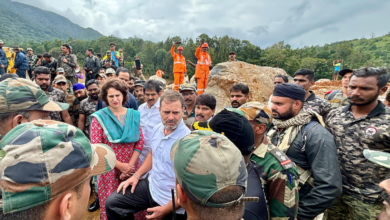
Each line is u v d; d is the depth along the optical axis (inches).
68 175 28.1
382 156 45.5
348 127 73.6
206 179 30.3
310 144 62.6
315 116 69.7
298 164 65.7
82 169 30.3
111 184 84.3
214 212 31.4
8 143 27.3
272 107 71.2
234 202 31.0
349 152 72.2
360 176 70.0
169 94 69.7
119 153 83.7
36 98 51.2
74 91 138.5
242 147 45.6
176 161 34.6
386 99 96.9
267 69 253.4
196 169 30.9
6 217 25.2
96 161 35.3
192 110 128.8
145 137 105.4
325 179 56.7
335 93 144.3
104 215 84.4
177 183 35.7
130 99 135.5
